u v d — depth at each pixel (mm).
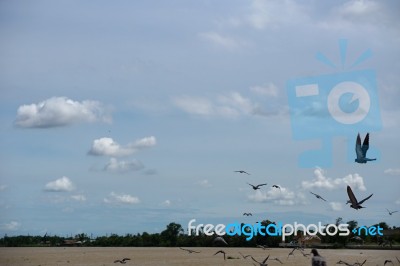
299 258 160000
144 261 156250
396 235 167500
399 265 126938
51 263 151375
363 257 156000
